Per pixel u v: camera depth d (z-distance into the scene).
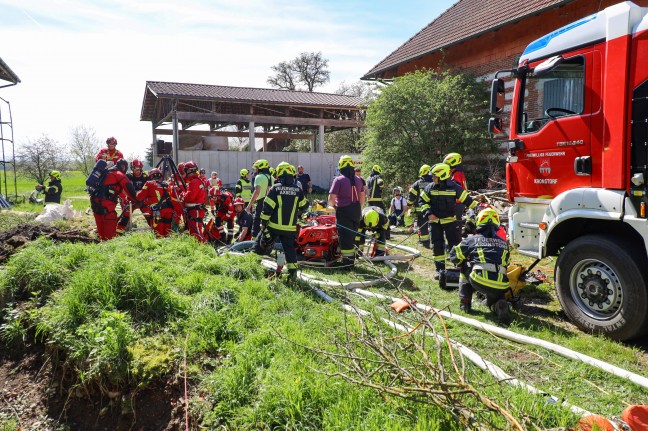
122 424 4.07
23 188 31.55
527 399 3.25
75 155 40.72
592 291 4.91
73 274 5.78
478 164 15.53
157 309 5.04
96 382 4.33
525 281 6.05
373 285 6.90
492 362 4.21
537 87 5.72
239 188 12.62
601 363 4.05
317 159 24.91
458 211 7.29
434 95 15.07
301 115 26.48
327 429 3.12
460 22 17.50
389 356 3.60
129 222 9.87
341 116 26.39
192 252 7.05
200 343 4.47
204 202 9.29
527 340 4.61
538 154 5.65
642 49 4.51
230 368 3.96
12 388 4.82
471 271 5.50
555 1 12.58
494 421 2.96
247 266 6.54
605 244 4.71
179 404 3.87
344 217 7.81
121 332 4.40
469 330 5.05
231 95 23.34
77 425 4.29
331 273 7.56
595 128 4.96
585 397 3.66
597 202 4.82
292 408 3.37
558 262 5.25
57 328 4.77
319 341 4.41
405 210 13.03
